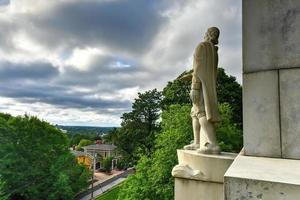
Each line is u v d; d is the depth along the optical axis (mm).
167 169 17797
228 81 27859
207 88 6012
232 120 25891
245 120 3545
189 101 27312
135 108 45969
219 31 6344
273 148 3379
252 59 3564
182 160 6074
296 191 2217
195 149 6270
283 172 2549
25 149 34000
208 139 5910
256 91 3512
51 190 34062
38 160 34625
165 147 18594
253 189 2332
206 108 5949
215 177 5430
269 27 3506
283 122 3354
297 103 3307
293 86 3340
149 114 45531
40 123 35594
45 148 34812
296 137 3283
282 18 3451
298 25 3371
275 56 3451
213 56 6137
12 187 32844
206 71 6078
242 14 3672
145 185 19203
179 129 18391
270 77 3451
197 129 6332
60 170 34875
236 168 2705
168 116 20984
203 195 5527
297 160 3129
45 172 34625
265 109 3449
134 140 44531
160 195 17984
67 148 37281
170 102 28234
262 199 2301
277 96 3400
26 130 34281
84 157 82375
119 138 46250
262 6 3561
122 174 81688
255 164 2902
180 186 5750
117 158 92500
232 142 20078
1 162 32375
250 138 3504
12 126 34125
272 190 2279
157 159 18641
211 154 5766
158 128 43594
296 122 3295
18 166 33188
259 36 3549
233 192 2383
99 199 48375
